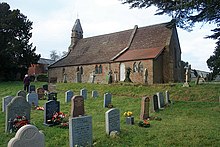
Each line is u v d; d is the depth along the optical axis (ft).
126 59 118.11
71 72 143.13
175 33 125.70
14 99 32.81
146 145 27.20
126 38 137.69
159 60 113.19
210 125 37.22
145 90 78.07
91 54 145.07
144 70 110.63
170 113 49.96
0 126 34.55
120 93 79.00
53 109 36.55
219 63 93.15
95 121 39.42
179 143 27.71
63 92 84.69
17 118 32.12
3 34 140.05
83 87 91.71
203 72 189.78
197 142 27.99
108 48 140.46
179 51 129.18
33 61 150.82
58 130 32.19
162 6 40.14
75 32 167.32
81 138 26.53
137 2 40.57
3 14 143.43
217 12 39.09
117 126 31.58
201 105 57.31
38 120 37.60
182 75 128.67
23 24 147.74
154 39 123.95
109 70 124.36
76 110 37.96
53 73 153.07
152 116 44.80
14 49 136.98
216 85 75.25
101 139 28.63
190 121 41.01
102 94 79.05
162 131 32.48
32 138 19.88
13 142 19.04
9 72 143.43
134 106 56.29
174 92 72.74
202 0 32.19
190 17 42.93
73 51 162.40
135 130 32.89
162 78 113.80
